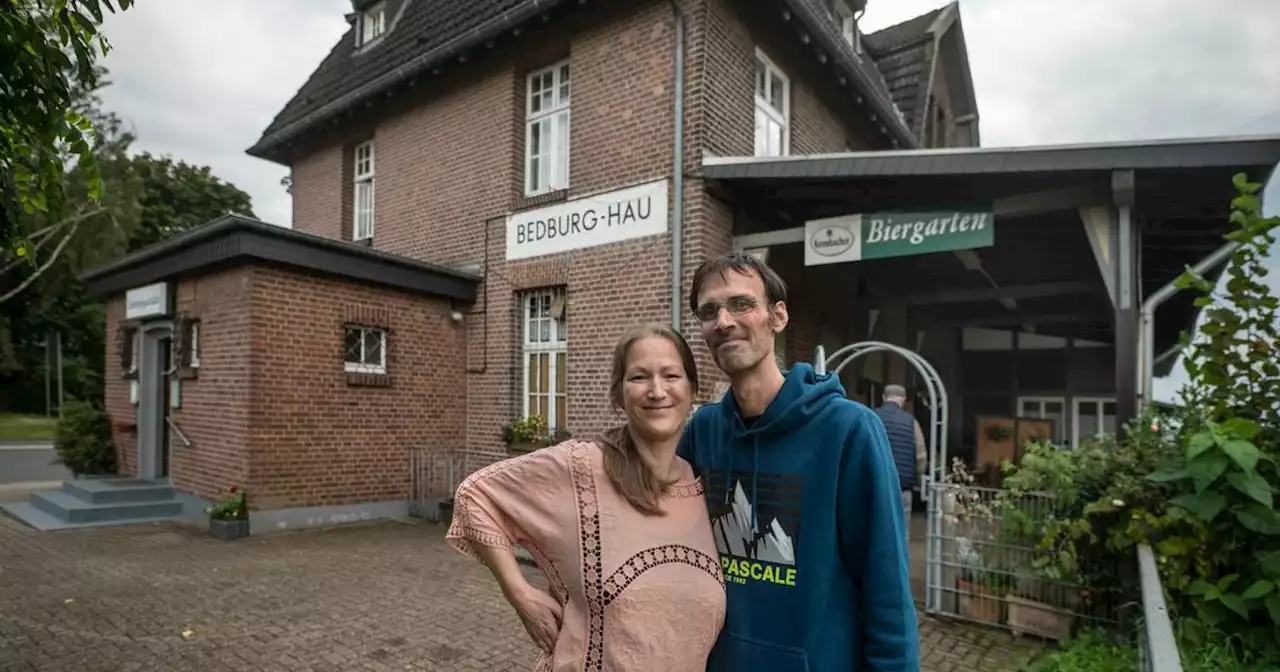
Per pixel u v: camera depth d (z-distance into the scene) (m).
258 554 7.00
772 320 1.87
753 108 8.48
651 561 1.73
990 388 12.77
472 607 5.36
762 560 1.76
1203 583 3.88
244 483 7.77
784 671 1.66
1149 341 5.46
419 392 9.34
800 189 7.62
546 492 1.85
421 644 4.59
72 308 31.66
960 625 5.09
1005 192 6.54
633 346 1.86
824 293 10.01
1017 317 11.57
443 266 9.33
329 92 12.10
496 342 9.48
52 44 2.90
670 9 7.88
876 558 1.62
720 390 7.44
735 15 8.20
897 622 1.59
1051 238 7.82
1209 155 4.97
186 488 9.04
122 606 5.36
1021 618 4.86
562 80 9.30
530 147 9.55
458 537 1.92
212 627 4.89
